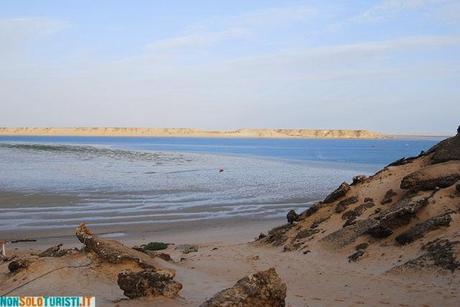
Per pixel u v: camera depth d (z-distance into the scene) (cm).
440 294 1487
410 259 1828
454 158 2466
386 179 2623
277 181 6475
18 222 3397
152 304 1244
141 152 13650
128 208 4088
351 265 1977
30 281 1455
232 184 6034
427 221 1973
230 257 2362
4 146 15625
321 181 6512
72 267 1538
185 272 1886
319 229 2492
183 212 4000
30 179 5891
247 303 1008
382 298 1512
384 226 2075
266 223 3656
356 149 18825
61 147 15550
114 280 1487
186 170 7875
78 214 3747
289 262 2158
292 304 1430
